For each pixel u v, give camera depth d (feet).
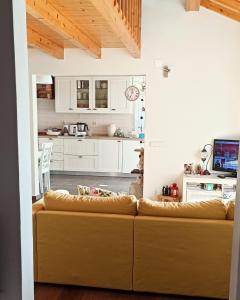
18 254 5.34
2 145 5.15
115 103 24.00
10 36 4.92
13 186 5.22
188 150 16.74
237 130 16.31
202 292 8.54
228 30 15.69
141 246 8.49
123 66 16.52
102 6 7.72
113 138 23.91
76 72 16.85
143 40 16.20
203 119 16.46
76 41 12.35
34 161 17.98
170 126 16.69
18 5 5.03
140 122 25.16
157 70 16.37
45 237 8.80
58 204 8.89
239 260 5.45
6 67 4.99
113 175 24.50
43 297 8.64
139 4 15.20
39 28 12.86
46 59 16.92
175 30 15.99
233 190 15.85
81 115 25.84
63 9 10.02
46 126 26.00
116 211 8.70
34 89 17.70
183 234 8.27
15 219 5.28
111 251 8.64
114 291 8.96
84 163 24.52
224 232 8.13
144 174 17.13
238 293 5.50
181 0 15.74
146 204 8.55
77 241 8.70
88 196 9.25
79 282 8.96
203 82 16.20
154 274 8.61
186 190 15.90
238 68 15.89
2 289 5.43
